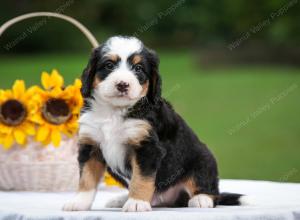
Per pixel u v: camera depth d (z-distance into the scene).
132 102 4.34
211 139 12.11
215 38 24.47
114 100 4.28
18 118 5.26
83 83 4.50
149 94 4.52
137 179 4.21
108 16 27.22
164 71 20.94
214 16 24.53
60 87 5.45
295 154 10.66
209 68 21.53
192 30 27.47
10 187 5.44
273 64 21.50
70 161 5.38
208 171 4.74
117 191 5.64
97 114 4.41
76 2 26.50
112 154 4.39
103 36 25.86
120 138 4.35
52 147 5.33
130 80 4.28
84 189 4.36
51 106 5.33
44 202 4.64
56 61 22.56
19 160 5.30
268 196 4.88
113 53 4.48
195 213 3.68
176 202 4.83
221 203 4.75
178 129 4.61
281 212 3.76
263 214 3.69
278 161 10.31
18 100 5.29
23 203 4.56
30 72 18.94
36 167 5.30
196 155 4.72
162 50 28.48
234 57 21.80
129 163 4.45
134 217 3.60
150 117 4.35
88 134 4.41
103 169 4.52
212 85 17.72
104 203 4.91
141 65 4.50
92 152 4.46
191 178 4.70
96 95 4.44
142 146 4.28
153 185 4.25
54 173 5.34
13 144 5.32
